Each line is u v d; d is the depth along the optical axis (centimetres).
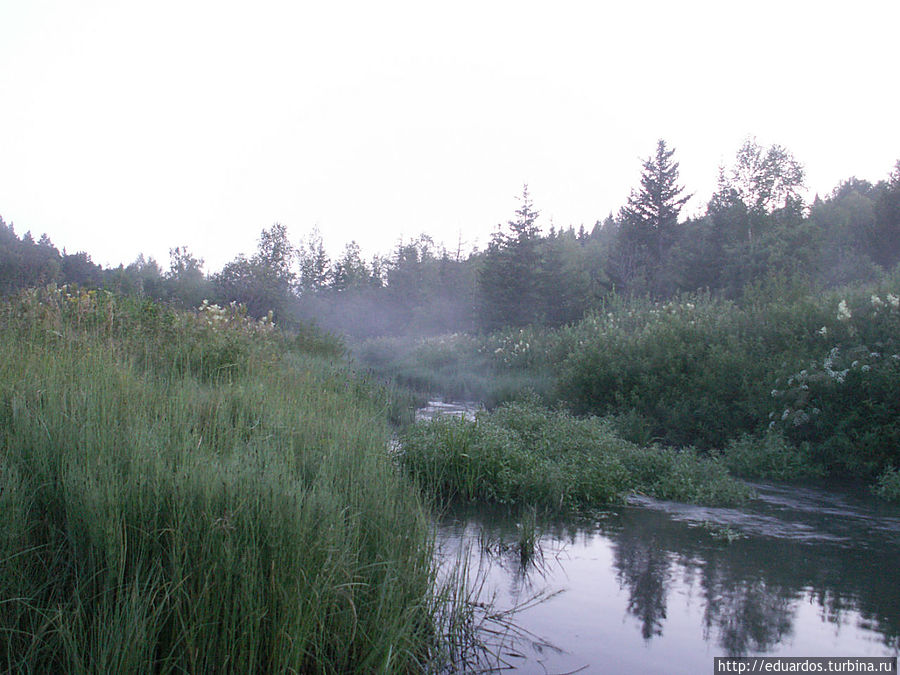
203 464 456
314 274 8569
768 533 727
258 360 1073
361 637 384
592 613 497
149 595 350
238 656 352
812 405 1143
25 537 378
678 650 442
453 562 579
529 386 1922
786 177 4956
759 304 1614
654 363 1426
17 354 718
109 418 535
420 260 8719
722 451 1214
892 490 912
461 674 400
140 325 1061
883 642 457
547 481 825
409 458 851
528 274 5081
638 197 5834
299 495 439
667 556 637
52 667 339
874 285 1476
